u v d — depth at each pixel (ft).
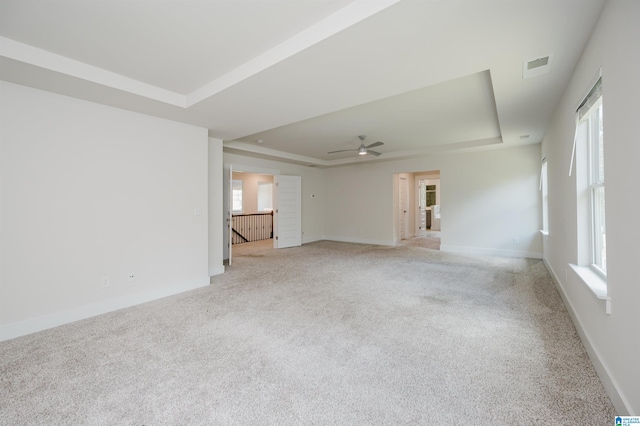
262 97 9.86
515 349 7.36
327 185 29.84
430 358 6.98
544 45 6.84
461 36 6.44
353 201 27.99
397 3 5.36
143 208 11.51
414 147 21.09
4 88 8.45
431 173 31.45
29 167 8.85
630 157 4.63
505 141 17.52
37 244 8.98
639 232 4.36
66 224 9.56
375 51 7.04
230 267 17.33
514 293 11.90
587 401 5.39
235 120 12.42
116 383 6.11
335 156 24.88
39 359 7.10
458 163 21.74
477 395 5.61
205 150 13.73
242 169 21.93
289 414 5.17
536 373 6.31
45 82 8.58
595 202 7.98
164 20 6.49
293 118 12.15
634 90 4.45
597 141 7.77
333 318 9.50
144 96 9.77
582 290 7.67
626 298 4.82
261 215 32.89
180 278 12.70
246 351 7.39
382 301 11.10
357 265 17.56
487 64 7.77
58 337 8.33
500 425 4.84
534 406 5.28
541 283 13.23
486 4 5.37
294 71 8.05
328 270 16.33
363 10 5.84
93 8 6.04
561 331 8.34
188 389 5.90
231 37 7.21
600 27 5.77
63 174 9.50
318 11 6.25
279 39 7.34
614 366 5.30
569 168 9.26
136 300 11.17
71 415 5.20
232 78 8.89
